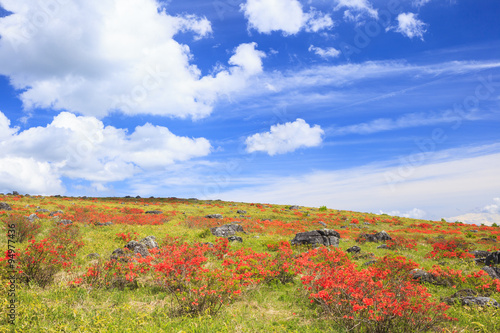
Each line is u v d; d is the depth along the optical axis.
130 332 7.25
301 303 10.59
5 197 47.00
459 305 10.52
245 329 7.95
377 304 8.16
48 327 6.90
